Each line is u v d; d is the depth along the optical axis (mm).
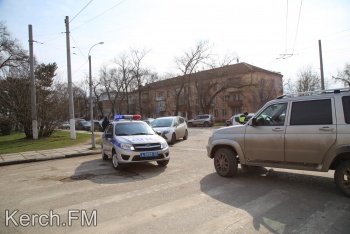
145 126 9406
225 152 6637
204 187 5824
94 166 8836
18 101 19141
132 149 7688
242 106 49594
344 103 4957
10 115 19516
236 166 6570
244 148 6277
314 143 5141
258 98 43906
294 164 5484
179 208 4574
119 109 64938
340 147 4812
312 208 4375
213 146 6918
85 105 71438
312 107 5344
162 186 6035
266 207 4492
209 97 52562
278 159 5715
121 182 6531
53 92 20344
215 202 4824
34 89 18203
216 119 55000
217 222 3943
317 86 45812
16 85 19188
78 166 8969
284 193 5215
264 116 6074
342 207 4363
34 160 10695
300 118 5457
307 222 3842
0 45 32781
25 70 20703
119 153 7773
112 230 3787
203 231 3658
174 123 15430
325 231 3539
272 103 5984
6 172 8609
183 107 58719
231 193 5336
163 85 60156
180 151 11617
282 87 53062
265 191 5391
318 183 5828
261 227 3730
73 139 18234
